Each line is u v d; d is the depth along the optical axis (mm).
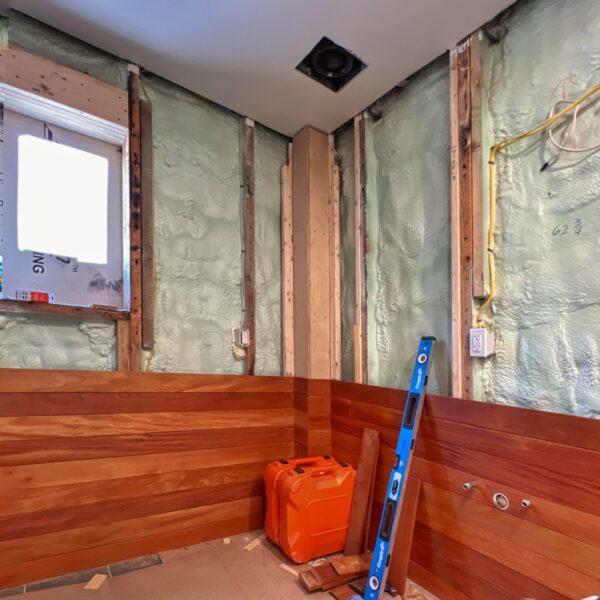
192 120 2377
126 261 2088
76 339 1943
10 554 1720
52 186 1916
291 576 1905
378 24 1832
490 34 1823
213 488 2254
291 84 2266
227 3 1731
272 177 2723
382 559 1733
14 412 1748
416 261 2143
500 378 1700
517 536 1523
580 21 1517
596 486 1319
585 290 1463
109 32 1917
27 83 1789
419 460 1950
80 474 1885
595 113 1458
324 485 2111
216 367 2385
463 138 1864
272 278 2682
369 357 2359
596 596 1188
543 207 1604
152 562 1984
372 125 2469
